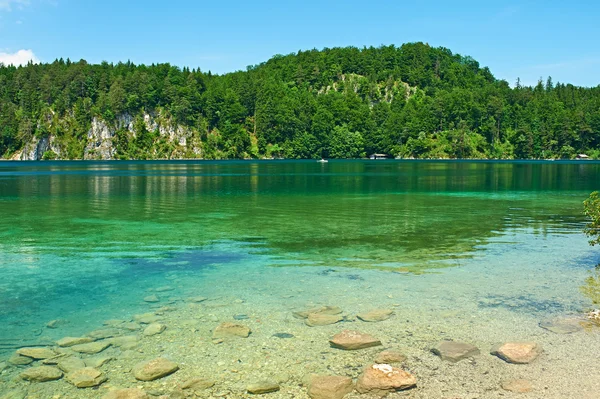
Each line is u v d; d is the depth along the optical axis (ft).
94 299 36.96
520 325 31.19
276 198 121.90
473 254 52.70
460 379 24.11
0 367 25.35
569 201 112.98
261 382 23.71
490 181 199.62
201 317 32.86
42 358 26.45
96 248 56.59
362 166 419.95
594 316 32.60
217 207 100.27
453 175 256.11
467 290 38.91
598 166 416.67
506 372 24.89
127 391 22.31
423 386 23.41
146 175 256.32
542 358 26.37
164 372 24.40
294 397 22.47
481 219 80.94
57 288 39.93
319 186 168.96
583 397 22.50
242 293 38.40
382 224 75.41
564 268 46.21
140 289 39.65
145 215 86.84
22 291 39.09
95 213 89.92
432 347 27.86
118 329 30.71
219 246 57.72
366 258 50.85
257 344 28.30
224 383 23.67
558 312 33.65
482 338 29.17
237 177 235.40
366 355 26.89
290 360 26.25
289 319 32.42
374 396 22.48
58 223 76.64
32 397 22.31
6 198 120.26
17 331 30.37
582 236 64.23
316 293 38.24
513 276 43.24
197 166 424.87
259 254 53.06
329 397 22.21
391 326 31.04
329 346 28.04
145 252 54.29
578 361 26.04
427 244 58.75
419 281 41.65
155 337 29.35
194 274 44.50
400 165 449.48
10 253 53.72
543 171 308.19
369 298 36.88
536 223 76.28
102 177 233.96
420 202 110.63
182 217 83.97
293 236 64.59
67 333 30.07
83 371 24.68
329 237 63.77
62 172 296.71
